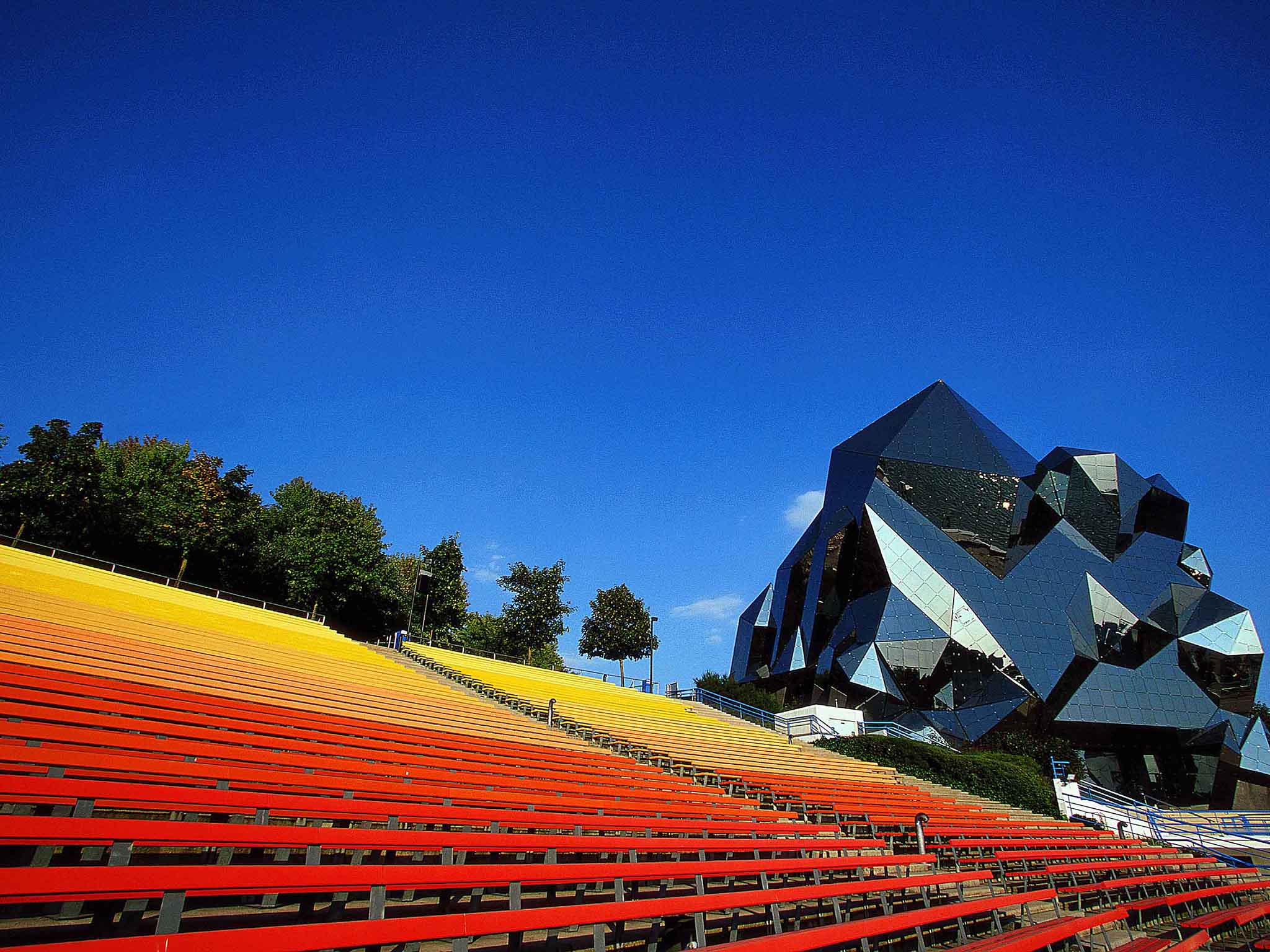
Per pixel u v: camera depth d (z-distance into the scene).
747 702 40.16
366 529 49.38
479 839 7.53
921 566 49.16
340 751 10.98
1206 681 50.50
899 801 19.97
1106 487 55.50
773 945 6.65
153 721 9.89
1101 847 20.00
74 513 34.47
